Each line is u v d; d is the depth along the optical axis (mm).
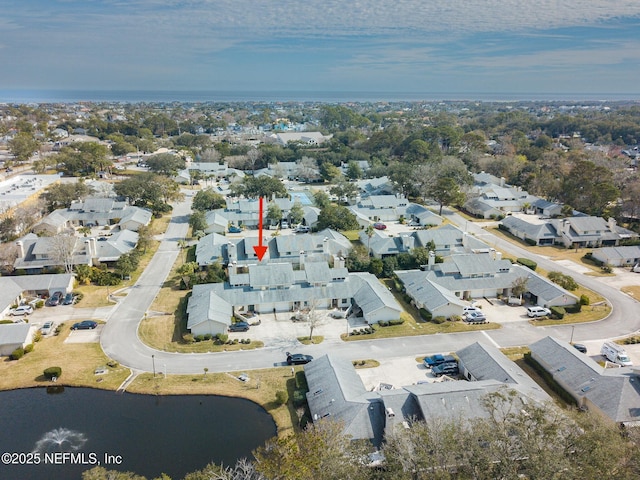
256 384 62594
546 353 65438
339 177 181500
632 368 60469
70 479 47750
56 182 154875
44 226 120812
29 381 63375
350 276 88125
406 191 166750
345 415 51375
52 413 57812
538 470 36188
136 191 143375
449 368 64875
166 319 79500
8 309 80062
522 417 40656
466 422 48500
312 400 56094
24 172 193875
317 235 108375
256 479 43594
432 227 135625
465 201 151000
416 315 82125
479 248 107312
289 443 41844
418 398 51844
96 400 60125
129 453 51344
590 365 60125
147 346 71500
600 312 83312
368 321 78062
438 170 161875
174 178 191000
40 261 96438
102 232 127125
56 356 68812
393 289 91938
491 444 38656
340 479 37750
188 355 69312
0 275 94500
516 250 116562
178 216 143375
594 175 144750
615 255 106000
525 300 88312
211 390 61594
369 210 143125
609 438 38531
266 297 82062
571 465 37094
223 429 55031
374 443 49281
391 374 64750
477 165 199375
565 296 83250
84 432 54625
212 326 73562
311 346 71875
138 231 119688
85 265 95938
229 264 91875
